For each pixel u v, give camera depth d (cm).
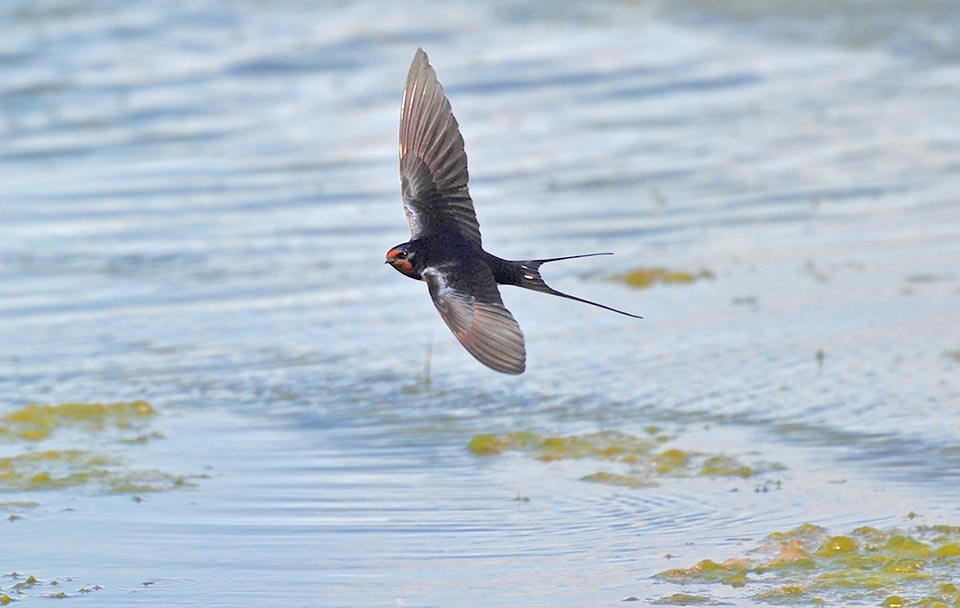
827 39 2938
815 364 1457
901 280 1708
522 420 1362
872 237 1886
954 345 1485
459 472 1244
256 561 1068
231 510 1167
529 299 1720
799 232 1922
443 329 1625
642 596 988
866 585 988
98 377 1507
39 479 1244
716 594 986
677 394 1404
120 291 1784
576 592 998
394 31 3122
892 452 1241
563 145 2380
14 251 1947
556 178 2211
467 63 2877
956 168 2167
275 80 2831
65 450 1314
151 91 2764
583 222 2002
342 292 1758
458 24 3170
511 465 1255
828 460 1234
